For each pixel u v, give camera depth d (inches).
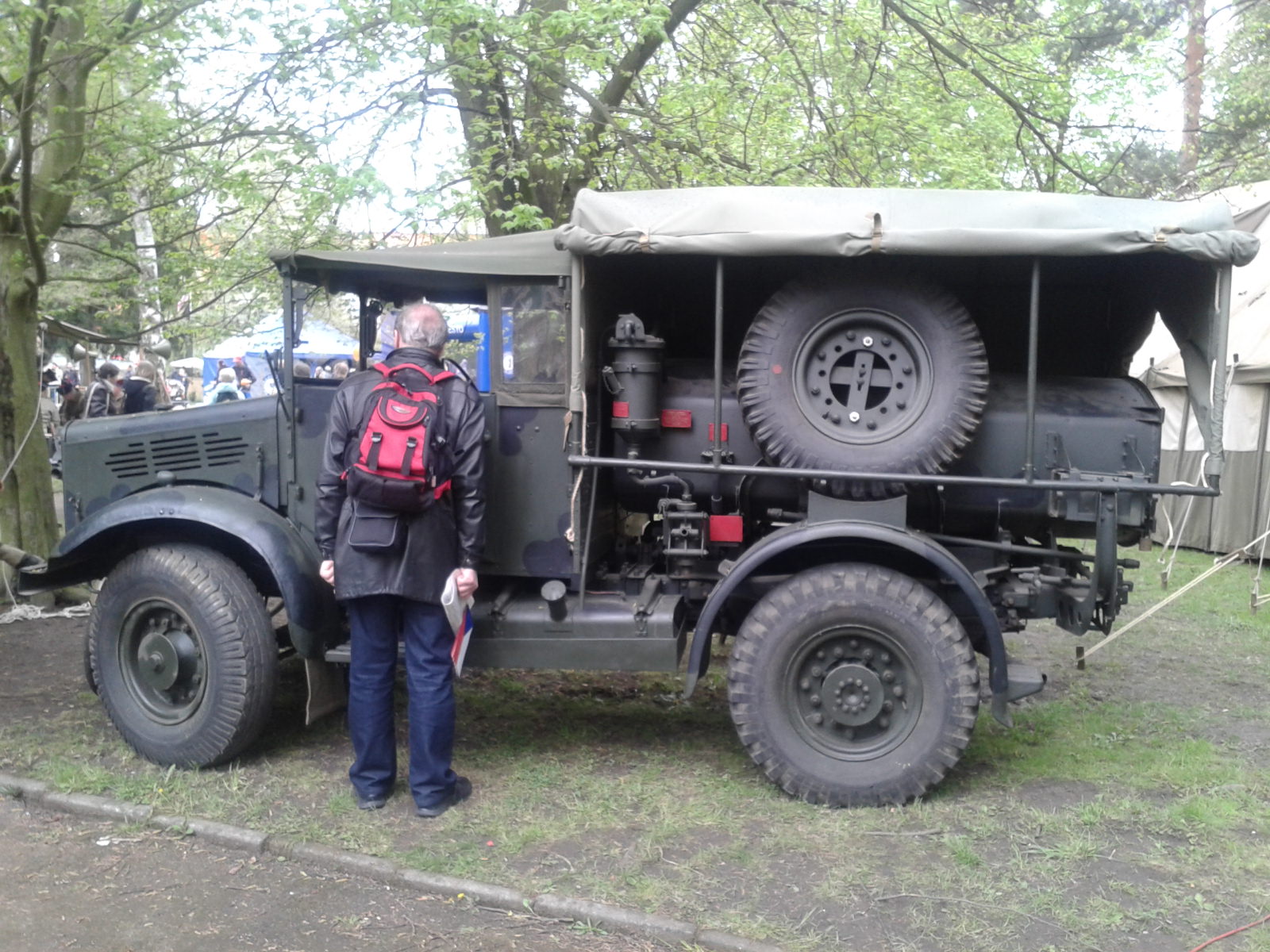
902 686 160.9
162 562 173.9
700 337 201.2
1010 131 406.3
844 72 386.0
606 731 198.1
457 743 190.4
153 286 349.7
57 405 602.9
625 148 361.1
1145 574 370.0
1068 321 200.1
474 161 334.6
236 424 185.0
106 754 181.6
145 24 274.1
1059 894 134.6
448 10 278.1
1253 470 387.5
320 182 292.2
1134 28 424.8
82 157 303.0
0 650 252.2
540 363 172.7
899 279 159.3
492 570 175.2
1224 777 174.7
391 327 198.1
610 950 123.8
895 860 143.9
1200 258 151.6
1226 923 128.2
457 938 126.5
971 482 157.2
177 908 133.3
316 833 150.7
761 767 163.2
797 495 176.1
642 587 179.5
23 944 124.3
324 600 173.6
